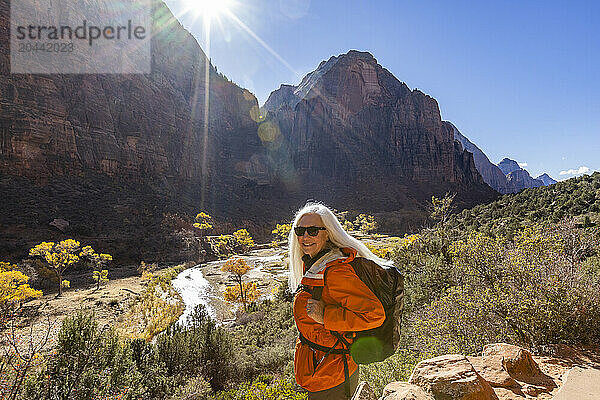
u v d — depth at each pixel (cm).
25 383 546
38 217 7169
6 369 529
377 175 19012
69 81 11056
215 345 1377
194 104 18888
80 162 10231
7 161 8406
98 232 7488
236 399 703
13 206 7269
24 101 9438
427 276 1003
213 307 3494
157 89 15700
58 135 9756
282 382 586
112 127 12031
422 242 1770
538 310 429
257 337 1936
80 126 10775
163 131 14862
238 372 1330
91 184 9744
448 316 557
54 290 4156
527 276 501
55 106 10069
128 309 3184
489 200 18638
